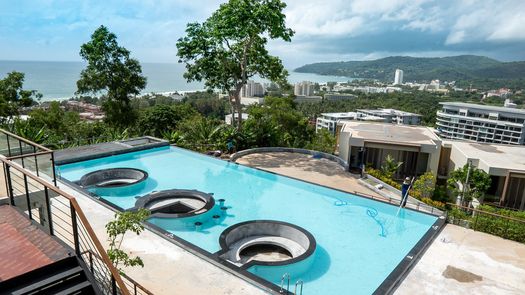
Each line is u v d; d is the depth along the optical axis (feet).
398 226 39.04
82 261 16.22
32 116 90.02
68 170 51.93
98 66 88.99
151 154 63.87
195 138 75.20
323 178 57.57
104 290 16.40
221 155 70.95
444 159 84.94
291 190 49.52
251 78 81.66
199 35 73.87
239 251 32.01
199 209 39.14
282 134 100.22
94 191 43.65
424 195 65.57
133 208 38.06
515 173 63.82
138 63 95.35
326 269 30.12
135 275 23.85
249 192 48.21
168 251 27.20
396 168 69.26
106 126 91.15
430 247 31.07
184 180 51.70
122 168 51.01
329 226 38.70
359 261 31.68
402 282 25.61
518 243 32.32
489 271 27.50
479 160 69.97
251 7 68.18
